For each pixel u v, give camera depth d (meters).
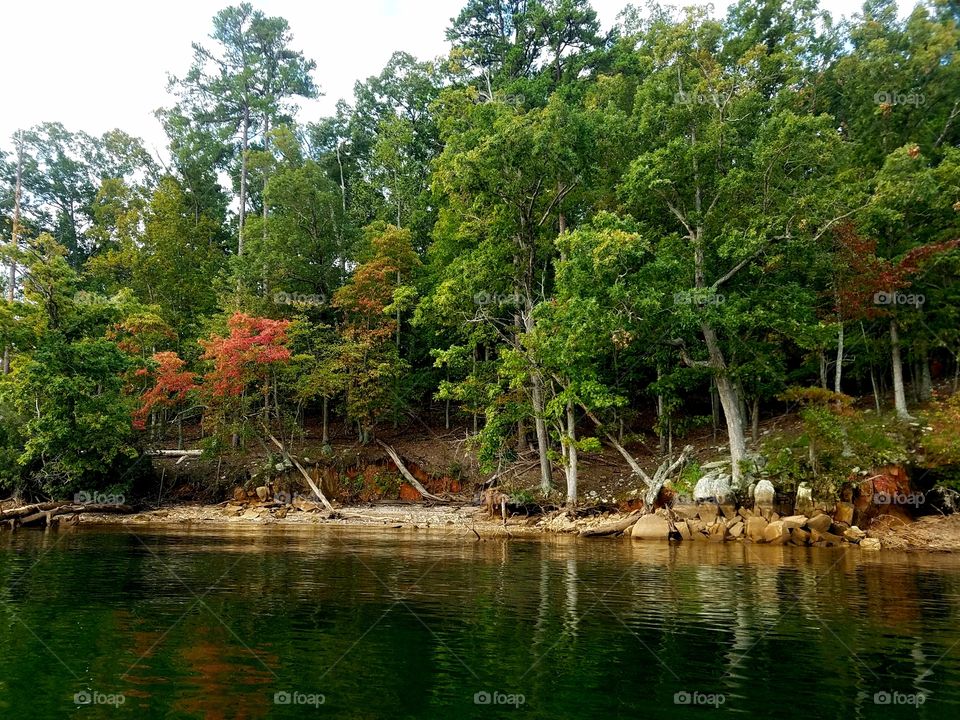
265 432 38.12
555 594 12.31
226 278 43.34
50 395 30.56
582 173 31.89
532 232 33.84
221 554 17.94
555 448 35.12
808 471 24.88
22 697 6.48
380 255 40.00
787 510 24.67
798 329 26.00
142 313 34.25
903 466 25.02
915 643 8.82
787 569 16.06
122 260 44.28
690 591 12.80
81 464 31.36
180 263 46.94
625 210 31.31
